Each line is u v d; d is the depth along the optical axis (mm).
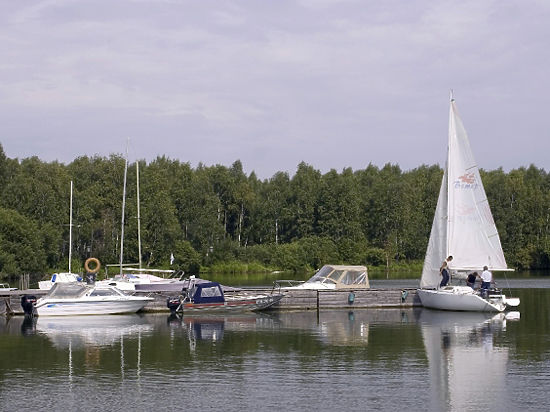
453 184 49625
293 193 136375
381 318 44375
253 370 27359
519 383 25078
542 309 50406
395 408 21891
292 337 35812
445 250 50500
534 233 130625
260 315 46188
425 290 50031
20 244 85125
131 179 116188
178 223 118188
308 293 49625
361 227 134750
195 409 21828
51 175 108500
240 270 116812
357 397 23188
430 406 22109
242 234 134750
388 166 170625
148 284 52906
